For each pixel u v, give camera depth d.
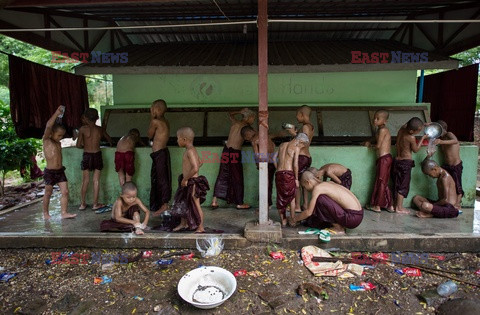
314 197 3.83
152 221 4.51
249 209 5.01
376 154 4.86
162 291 3.07
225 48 6.62
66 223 4.41
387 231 3.98
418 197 4.85
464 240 3.71
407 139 4.57
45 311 2.82
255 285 3.14
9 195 6.71
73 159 5.19
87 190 5.24
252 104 6.19
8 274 3.37
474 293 2.99
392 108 5.90
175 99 6.32
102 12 5.75
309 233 3.92
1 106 6.74
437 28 6.16
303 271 3.38
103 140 5.85
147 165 5.13
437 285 3.12
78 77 6.60
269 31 6.75
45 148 4.46
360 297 2.96
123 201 4.05
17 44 11.80
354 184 5.03
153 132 4.82
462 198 4.99
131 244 3.89
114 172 5.17
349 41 6.86
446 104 6.55
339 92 6.16
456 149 4.73
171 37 7.16
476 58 11.23
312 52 6.02
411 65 5.25
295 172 4.00
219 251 3.76
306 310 2.80
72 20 5.89
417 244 3.73
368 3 5.20
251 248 3.82
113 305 2.88
